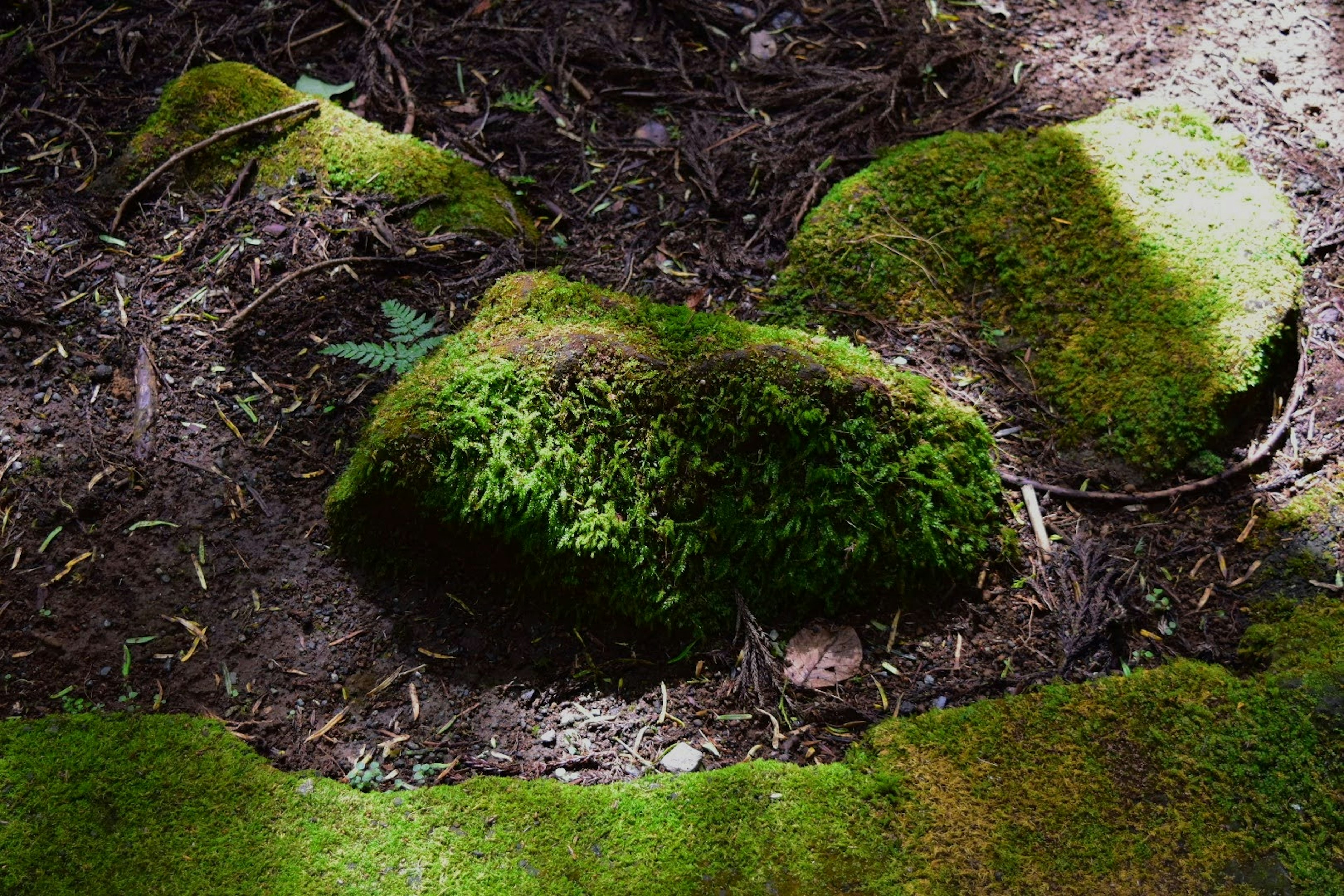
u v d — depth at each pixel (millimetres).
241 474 2148
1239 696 2002
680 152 2395
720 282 2277
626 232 2324
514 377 2074
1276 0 2549
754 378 2082
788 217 2332
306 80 2420
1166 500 2135
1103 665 2045
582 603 2078
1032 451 2166
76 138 2373
